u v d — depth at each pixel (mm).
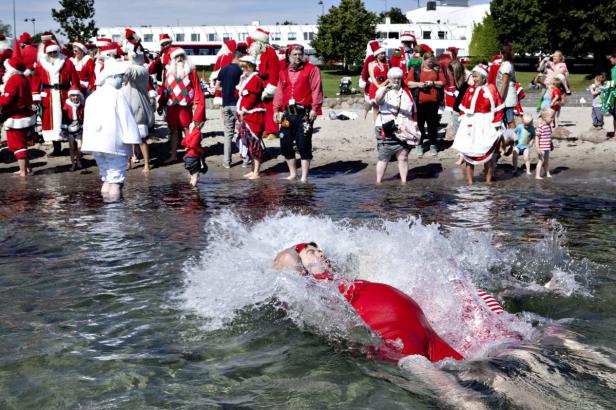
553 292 5414
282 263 5508
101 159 11031
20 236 7719
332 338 4477
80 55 14914
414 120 11938
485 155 11695
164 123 19906
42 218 8875
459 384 3734
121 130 10891
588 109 25906
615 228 7977
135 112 13438
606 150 15281
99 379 3885
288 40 78438
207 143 17141
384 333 4320
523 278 5910
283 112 12406
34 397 3646
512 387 3662
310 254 5477
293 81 12172
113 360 4156
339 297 4883
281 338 4520
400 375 3896
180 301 5281
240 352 4305
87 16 60906
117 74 10859
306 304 5000
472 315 4562
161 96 15000
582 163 14055
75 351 4293
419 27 75812
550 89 17109
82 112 14148
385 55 14195
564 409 3438
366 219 8648
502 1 64688
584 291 5449
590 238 7422
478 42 65625
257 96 12648
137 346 4395
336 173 13453
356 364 4078
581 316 4887
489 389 3658
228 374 3967
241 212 9273
